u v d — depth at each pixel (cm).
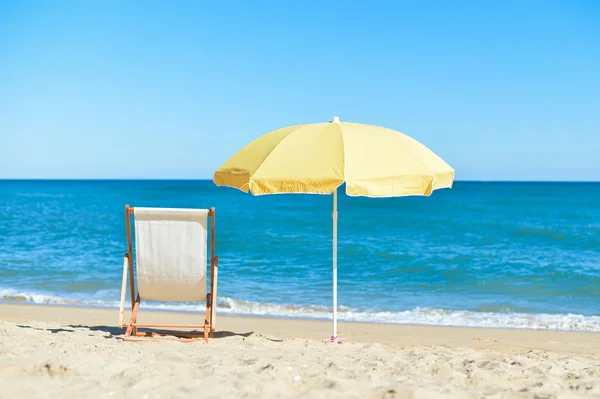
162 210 566
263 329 858
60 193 7456
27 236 2164
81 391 370
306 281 1316
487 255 1717
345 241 2067
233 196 6738
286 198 6369
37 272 1402
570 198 5759
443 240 2127
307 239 2094
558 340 798
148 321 902
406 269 1474
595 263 1573
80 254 1689
